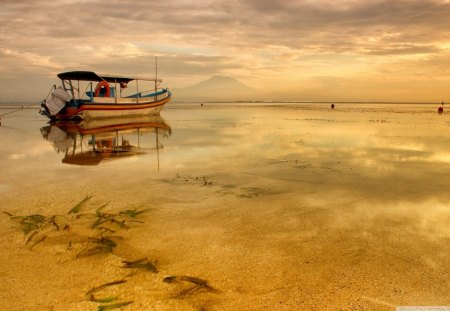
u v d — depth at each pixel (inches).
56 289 140.3
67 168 378.6
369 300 134.6
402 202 254.8
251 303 132.7
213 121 1122.0
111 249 174.7
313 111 2010.3
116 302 131.1
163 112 1839.3
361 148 521.7
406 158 438.0
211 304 131.6
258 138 646.5
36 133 754.8
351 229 203.5
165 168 378.9
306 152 485.4
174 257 169.0
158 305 129.8
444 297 135.9
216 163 406.9
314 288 142.9
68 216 223.8
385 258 167.8
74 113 1049.5
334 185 303.9
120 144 576.1
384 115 1542.8
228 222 214.7
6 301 131.8
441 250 175.8
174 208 241.3
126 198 265.3
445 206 245.6
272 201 257.1
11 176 338.0
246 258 168.1
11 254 170.6
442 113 1760.6
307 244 183.5
